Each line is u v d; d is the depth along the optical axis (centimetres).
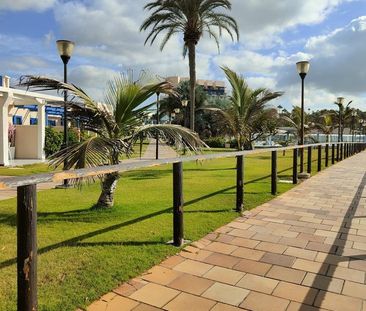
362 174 1144
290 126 2653
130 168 338
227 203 648
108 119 589
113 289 309
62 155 496
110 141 533
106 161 537
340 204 672
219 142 3688
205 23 1677
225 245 429
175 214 415
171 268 357
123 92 591
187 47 1659
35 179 227
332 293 311
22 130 1792
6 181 207
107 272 338
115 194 761
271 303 293
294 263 377
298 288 320
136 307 282
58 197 729
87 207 621
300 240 454
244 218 555
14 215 566
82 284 313
